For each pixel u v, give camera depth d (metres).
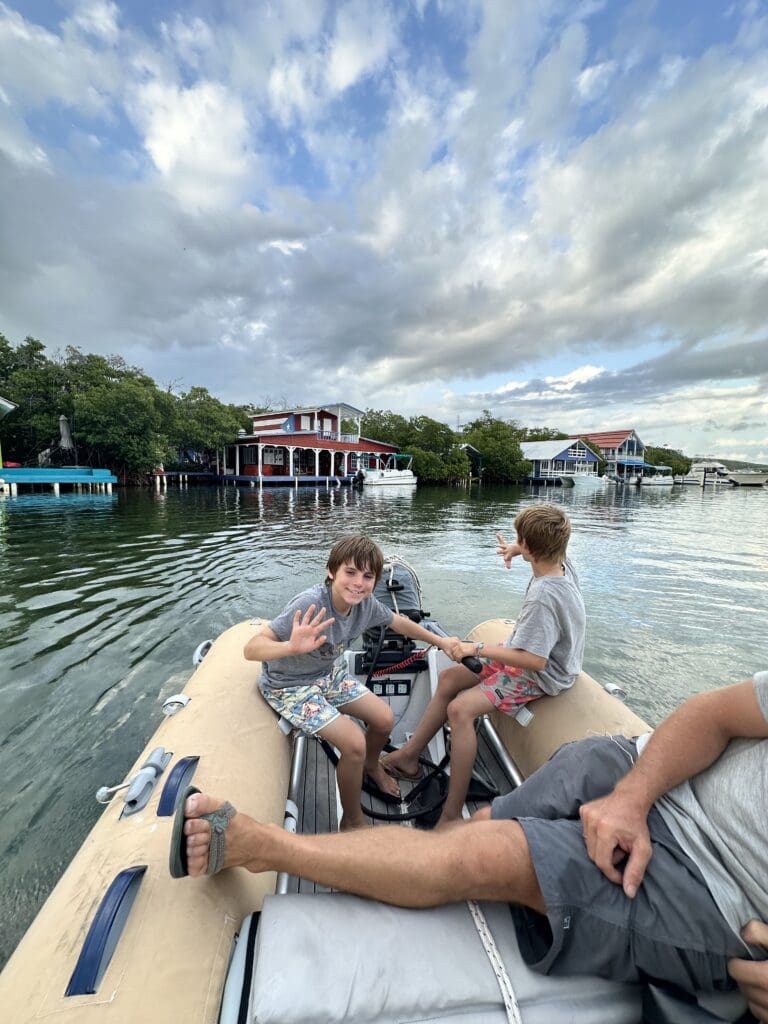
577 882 1.03
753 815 1.00
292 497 22.55
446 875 1.07
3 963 1.68
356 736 1.76
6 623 4.86
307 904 1.07
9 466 22.12
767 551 10.37
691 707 1.16
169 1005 0.91
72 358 26.08
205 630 4.80
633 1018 0.97
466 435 47.41
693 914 0.98
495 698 2.04
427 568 8.13
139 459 23.31
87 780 2.62
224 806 1.12
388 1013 0.90
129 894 1.10
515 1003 0.95
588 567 8.62
